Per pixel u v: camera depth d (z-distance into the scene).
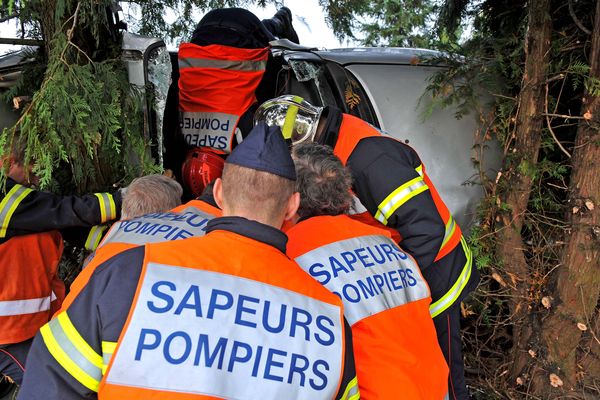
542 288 2.73
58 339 1.10
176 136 3.03
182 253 1.15
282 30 4.17
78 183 2.54
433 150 3.17
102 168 2.58
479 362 2.95
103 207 2.22
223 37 2.81
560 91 2.76
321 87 3.19
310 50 3.48
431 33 3.44
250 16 2.90
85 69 2.19
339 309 1.23
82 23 2.41
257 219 1.20
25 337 2.23
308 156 1.73
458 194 3.15
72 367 1.09
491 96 3.15
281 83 3.35
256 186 1.19
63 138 2.23
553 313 2.59
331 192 1.69
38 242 2.24
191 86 2.85
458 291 2.10
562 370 2.56
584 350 2.63
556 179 2.97
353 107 3.16
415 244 1.96
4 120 2.52
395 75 3.31
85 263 2.02
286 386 1.10
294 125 2.06
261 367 1.09
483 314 2.94
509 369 2.81
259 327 1.11
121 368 1.04
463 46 3.23
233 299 1.11
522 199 2.79
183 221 1.69
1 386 2.51
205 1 3.01
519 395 2.71
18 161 2.20
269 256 1.19
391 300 1.54
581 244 2.49
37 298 2.26
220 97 2.81
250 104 2.91
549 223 2.76
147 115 2.54
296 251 1.54
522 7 3.00
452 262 2.09
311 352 1.14
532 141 2.76
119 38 2.57
